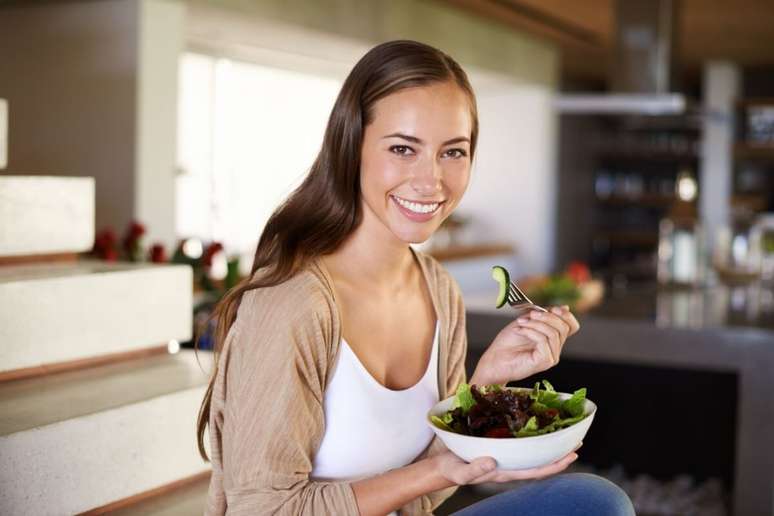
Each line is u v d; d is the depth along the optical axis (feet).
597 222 30.09
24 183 6.17
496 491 11.87
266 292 3.97
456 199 4.04
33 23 12.54
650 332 10.93
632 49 16.11
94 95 12.15
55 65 12.41
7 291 5.47
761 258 17.66
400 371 4.41
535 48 22.71
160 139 12.20
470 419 3.71
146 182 12.03
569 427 3.58
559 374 13.15
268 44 16.35
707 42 23.12
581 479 4.20
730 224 26.55
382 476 3.76
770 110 27.25
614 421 12.91
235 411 3.89
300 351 3.84
